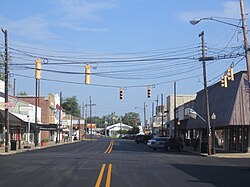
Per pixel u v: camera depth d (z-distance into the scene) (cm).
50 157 3453
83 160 3069
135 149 5272
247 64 2700
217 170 2394
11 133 6134
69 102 17388
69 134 10869
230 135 4784
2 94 5816
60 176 1952
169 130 9594
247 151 4188
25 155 3797
